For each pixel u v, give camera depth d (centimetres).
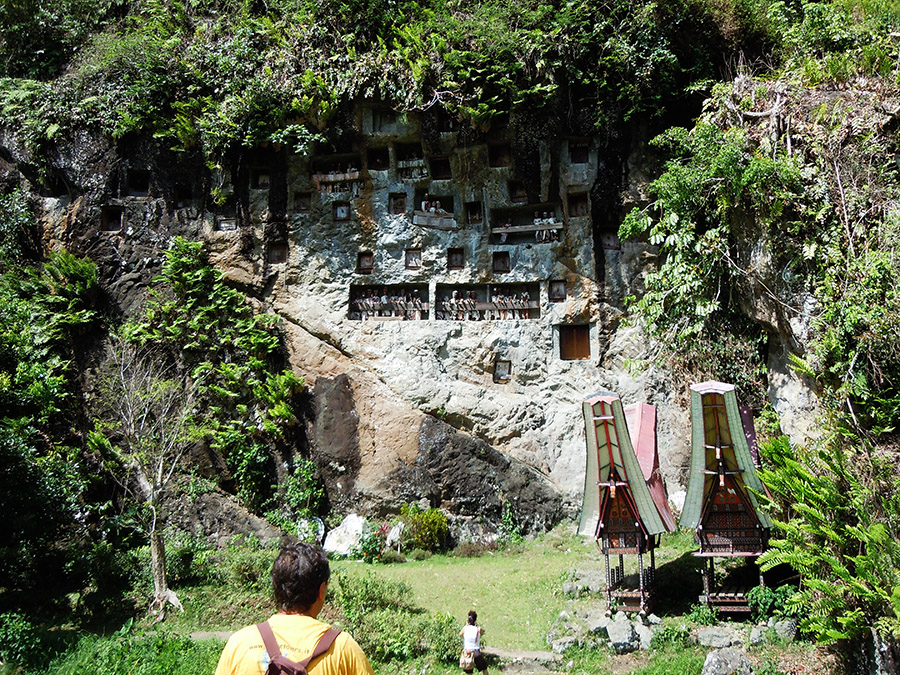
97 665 1082
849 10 1728
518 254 2059
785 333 1476
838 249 1297
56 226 2106
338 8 2039
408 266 2091
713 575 1316
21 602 1395
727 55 1933
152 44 2073
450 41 1964
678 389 1914
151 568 1517
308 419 1995
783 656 1090
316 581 396
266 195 2125
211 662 1095
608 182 1994
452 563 1691
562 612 1315
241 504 1909
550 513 1872
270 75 2011
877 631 943
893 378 1165
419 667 1147
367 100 2038
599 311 1995
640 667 1116
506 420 1970
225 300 2053
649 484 1362
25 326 1923
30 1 2289
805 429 1395
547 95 1925
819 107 1408
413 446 1945
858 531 962
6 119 2116
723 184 1538
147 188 2173
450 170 2098
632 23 1895
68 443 1931
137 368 1786
